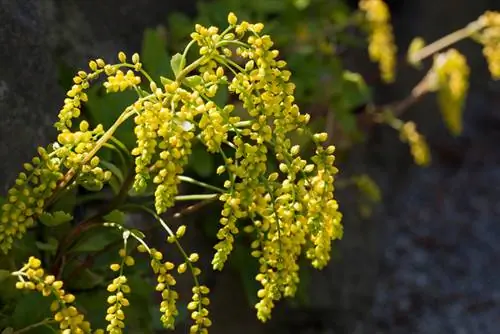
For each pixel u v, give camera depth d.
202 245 4.00
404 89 7.20
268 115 2.38
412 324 6.06
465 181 7.80
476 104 8.55
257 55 2.37
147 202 3.13
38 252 2.87
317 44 4.71
